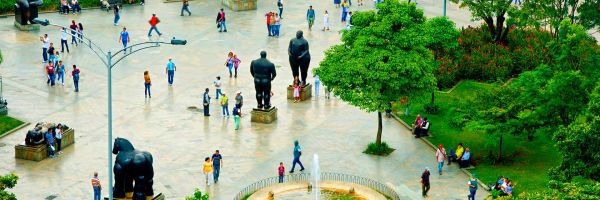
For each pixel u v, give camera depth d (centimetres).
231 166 6209
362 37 6303
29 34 9044
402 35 6297
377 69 6206
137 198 5381
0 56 6988
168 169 6128
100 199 5569
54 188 5800
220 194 5788
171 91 7644
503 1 8356
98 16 9838
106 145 6494
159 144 6544
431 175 6138
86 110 7162
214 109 7262
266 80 6906
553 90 6038
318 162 6303
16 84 7669
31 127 6775
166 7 10369
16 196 5653
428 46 7512
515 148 6506
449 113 6588
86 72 8025
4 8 9644
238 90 7712
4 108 6975
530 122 6128
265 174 6097
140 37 9119
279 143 6625
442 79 7769
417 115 7169
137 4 10394
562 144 5053
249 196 5694
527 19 8331
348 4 10088
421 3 10706
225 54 8675
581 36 6362
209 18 9938
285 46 8969
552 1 8294
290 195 5709
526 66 8162
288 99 7506
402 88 6322
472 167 6244
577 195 4356
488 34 8800
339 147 6581
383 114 7225
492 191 5644
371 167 6250
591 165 4959
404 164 6309
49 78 7669
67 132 6412
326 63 6506
